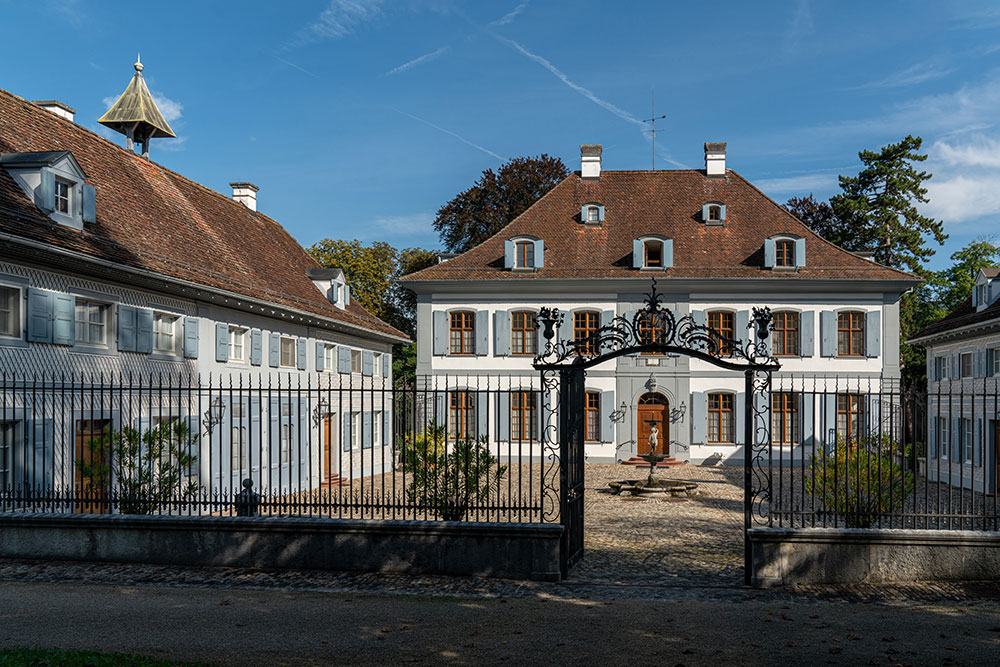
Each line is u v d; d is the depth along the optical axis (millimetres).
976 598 9766
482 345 34219
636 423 33875
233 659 7484
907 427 32125
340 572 11047
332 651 7758
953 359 28422
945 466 28578
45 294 14820
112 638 8086
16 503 13016
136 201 20672
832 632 8461
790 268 33250
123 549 11484
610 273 33875
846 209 47344
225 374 21031
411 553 11000
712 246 34719
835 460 13172
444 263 35156
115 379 16672
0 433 13875
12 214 14328
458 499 11891
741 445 33312
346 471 28625
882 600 9750
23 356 14312
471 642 8070
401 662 7453
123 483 12727
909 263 47156
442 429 12258
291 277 27703
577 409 12344
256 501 11758
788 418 33188
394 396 12008
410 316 49938
